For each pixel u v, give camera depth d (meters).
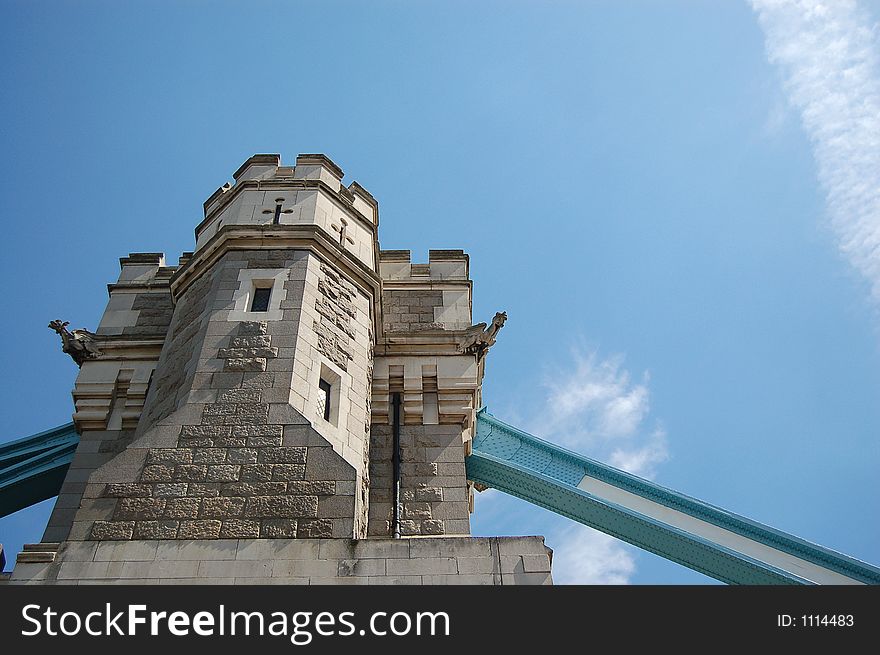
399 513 16.30
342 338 16.19
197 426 13.46
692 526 17.53
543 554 11.86
